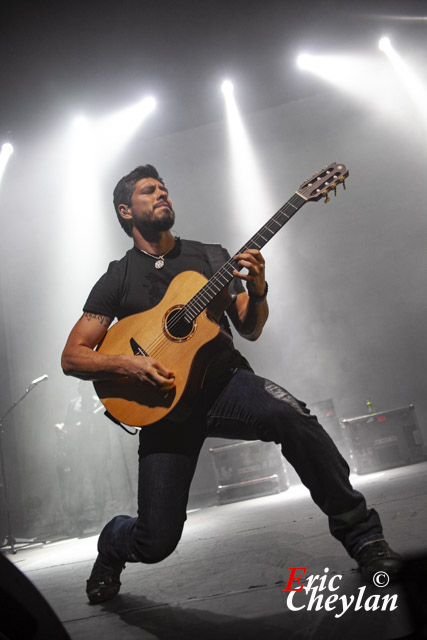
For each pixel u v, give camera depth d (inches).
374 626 55.3
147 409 84.3
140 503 83.0
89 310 93.1
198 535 167.8
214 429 83.7
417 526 100.2
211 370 85.0
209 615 72.3
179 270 93.1
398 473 232.4
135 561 86.4
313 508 167.5
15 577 47.0
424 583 51.1
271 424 75.7
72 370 88.0
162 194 93.8
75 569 150.8
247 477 279.0
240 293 95.1
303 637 57.4
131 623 76.4
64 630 48.9
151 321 88.9
